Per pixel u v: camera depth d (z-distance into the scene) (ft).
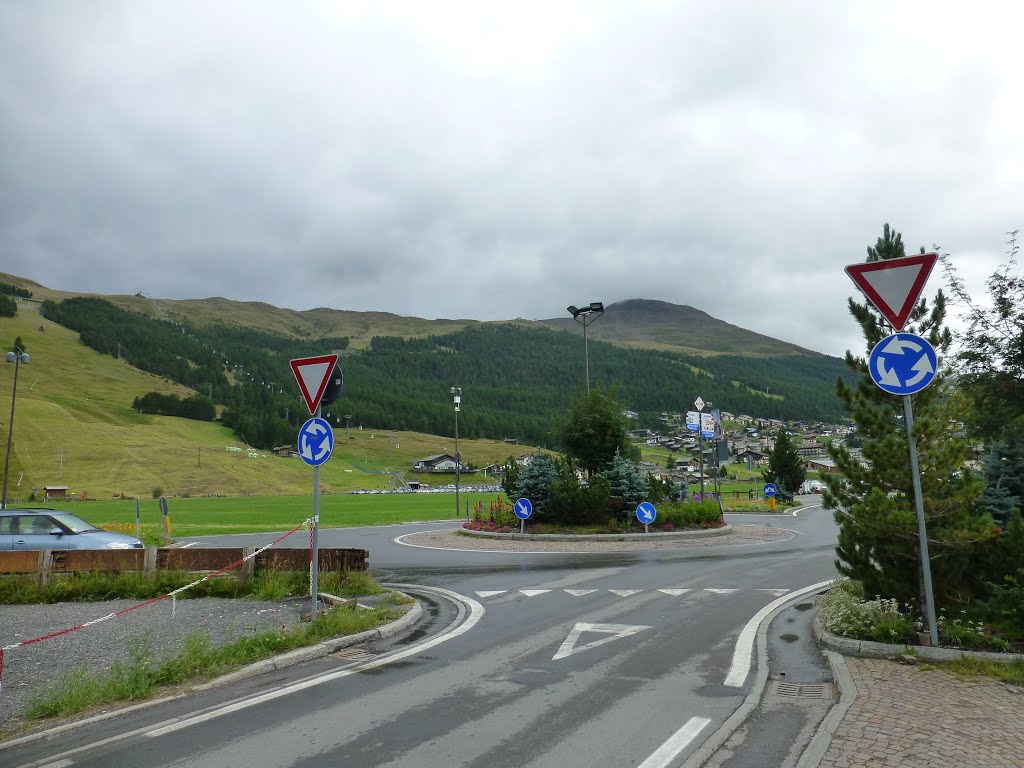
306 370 31.37
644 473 90.12
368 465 512.63
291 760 15.98
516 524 82.38
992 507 41.06
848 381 29.22
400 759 15.92
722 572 49.26
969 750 15.31
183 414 561.84
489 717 18.79
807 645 26.86
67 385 574.15
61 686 21.93
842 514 28.12
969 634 23.66
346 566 42.42
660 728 17.71
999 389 38.17
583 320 96.22
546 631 30.19
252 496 294.25
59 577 41.86
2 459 344.69
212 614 34.45
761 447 615.16
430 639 28.91
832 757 15.03
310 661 25.34
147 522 117.91
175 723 18.71
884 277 24.57
